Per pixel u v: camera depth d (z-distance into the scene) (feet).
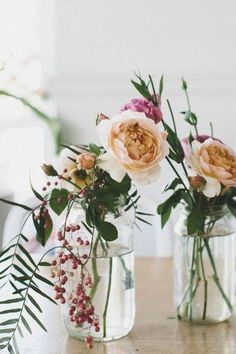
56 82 7.84
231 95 7.72
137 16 7.71
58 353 3.10
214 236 3.30
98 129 2.91
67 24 7.77
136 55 7.76
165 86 7.76
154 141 2.89
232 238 3.35
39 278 2.99
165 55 7.74
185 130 7.76
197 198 3.25
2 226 6.79
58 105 7.86
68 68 7.82
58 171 3.10
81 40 7.77
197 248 3.32
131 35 7.73
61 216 3.35
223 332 3.28
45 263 3.01
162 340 3.21
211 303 3.34
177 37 7.72
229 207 3.35
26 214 4.99
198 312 3.34
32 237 5.86
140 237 5.21
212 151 3.09
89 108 7.82
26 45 7.92
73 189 3.10
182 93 7.75
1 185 7.77
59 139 7.64
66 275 3.15
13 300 2.96
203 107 7.75
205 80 7.72
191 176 3.11
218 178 3.07
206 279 3.32
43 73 7.84
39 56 7.91
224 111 7.75
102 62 7.79
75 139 7.86
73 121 7.85
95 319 3.03
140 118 2.88
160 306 3.60
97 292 3.14
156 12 7.71
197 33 7.71
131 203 3.26
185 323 3.39
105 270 3.13
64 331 3.33
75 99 7.82
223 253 3.33
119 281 3.16
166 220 3.18
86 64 7.79
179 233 3.34
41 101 7.91
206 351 3.09
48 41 7.82
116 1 7.71
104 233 3.04
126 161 2.86
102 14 7.73
